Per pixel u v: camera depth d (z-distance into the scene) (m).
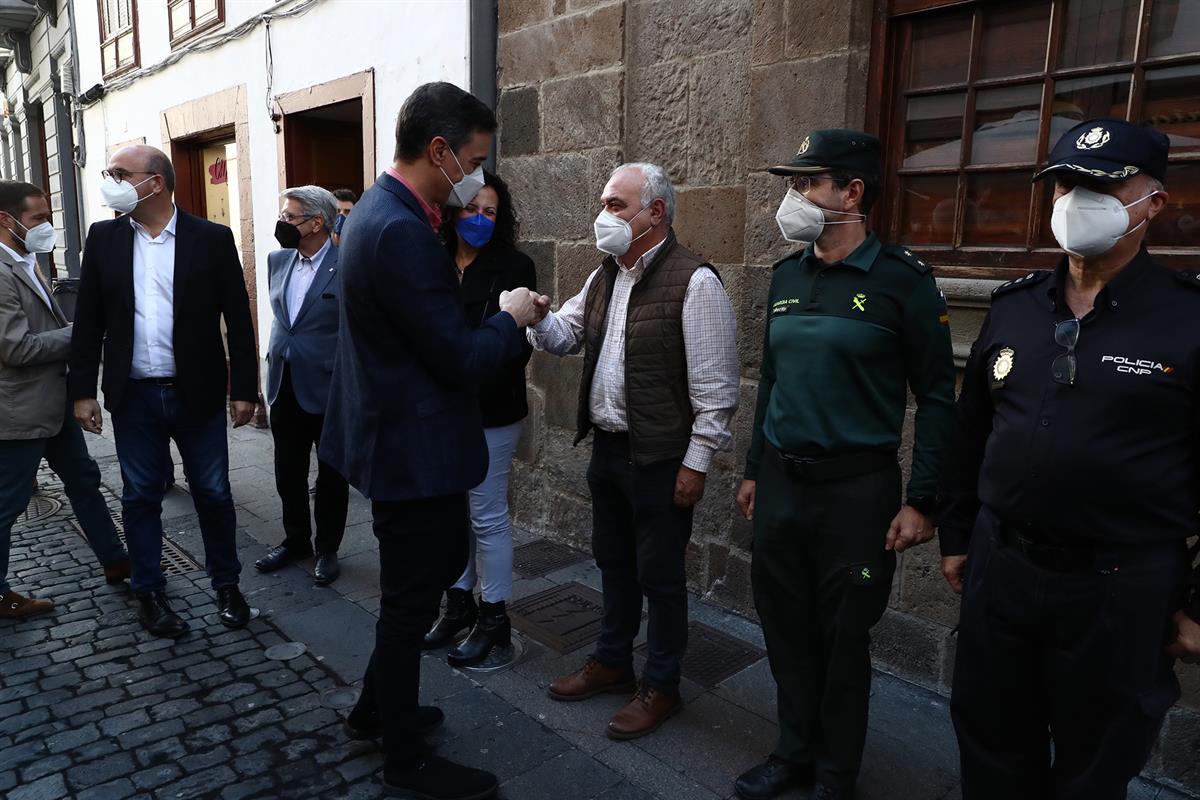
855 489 2.06
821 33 2.97
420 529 2.16
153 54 8.18
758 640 3.24
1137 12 2.38
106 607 3.51
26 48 12.45
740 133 3.30
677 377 2.44
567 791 2.34
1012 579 1.67
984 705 1.77
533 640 3.23
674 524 2.51
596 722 2.68
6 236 3.33
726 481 3.47
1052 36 2.54
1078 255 1.53
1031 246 2.63
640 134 3.69
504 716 2.70
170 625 3.23
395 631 2.21
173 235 3.20
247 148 6.71
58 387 3.38
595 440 2.71
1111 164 1.46
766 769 2.32
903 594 2.95
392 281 1.96
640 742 2.57
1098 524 1.54
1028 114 2.63
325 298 3.73
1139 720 1.54
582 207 3.99
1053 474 1.55
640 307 2.44
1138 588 1.52
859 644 2.13
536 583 3.78
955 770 2.45
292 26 5.96
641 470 2.49
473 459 2.19
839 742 2.18
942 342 2.01
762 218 3.22
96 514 3.66
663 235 2.47
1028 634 1.67
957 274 2.77
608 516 2.72
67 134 11.20
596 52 3.80
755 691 2.87
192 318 3.18
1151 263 1.54
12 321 3.17
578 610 3.49
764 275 3.24
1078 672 1.59
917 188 2.94
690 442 2.43
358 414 2.10
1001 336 1.71
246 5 6.42
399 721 2.26
